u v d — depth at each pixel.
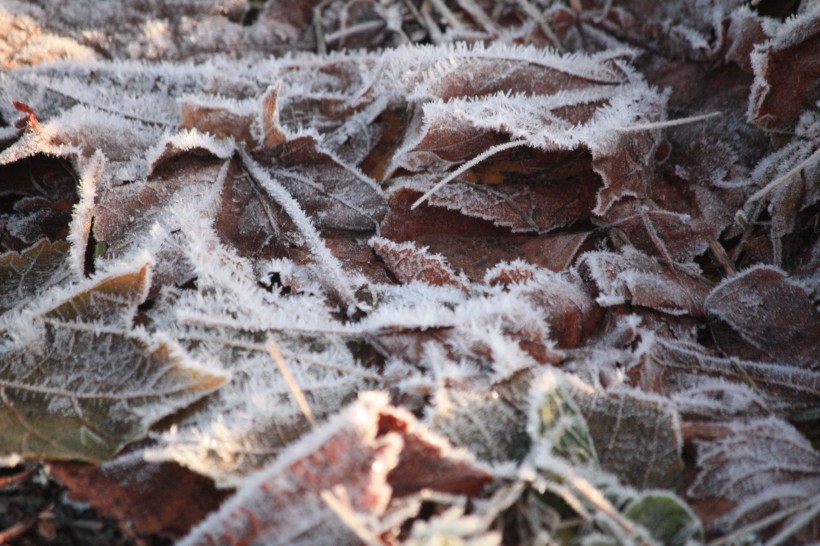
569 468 0.59
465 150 0.67
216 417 0.61
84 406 0.61
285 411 0.61
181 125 0.67
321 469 0.58
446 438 0.60
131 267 0.63
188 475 0.60
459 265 0.67
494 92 0.69
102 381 0.61
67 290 0.62
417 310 0.63
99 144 0.67
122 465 0.60
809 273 0.66
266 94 0.66
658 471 0.61
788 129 0.68
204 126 0.67
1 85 0.69
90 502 0.60
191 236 0.64
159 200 0.66
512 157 0.67
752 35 0.69
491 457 0.60
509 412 0.61
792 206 0.67
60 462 0.60
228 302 0.63
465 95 0.69
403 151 0.67
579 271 0.66
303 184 0.68
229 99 0.68
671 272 0.66
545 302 0.64
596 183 0.68
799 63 0.67
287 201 0.66
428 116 0.66
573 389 0.61
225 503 0.58
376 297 0.65
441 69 0.69
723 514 0.60
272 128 0.67
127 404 0.61
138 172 0.66
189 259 0.65
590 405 0.61
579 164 0.68
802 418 0.63
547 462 0.59
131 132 0.67
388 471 0.59
